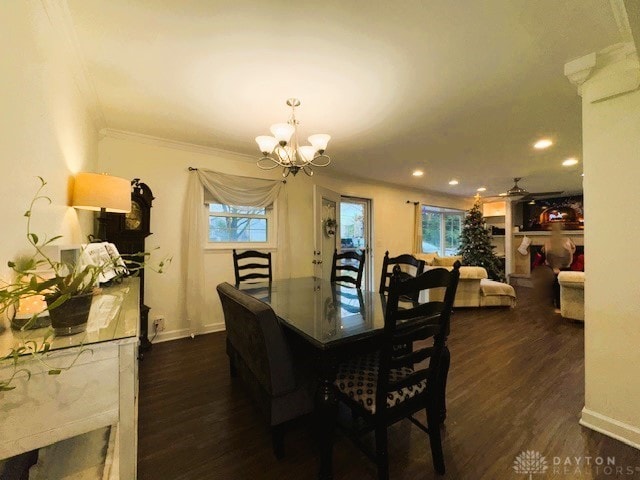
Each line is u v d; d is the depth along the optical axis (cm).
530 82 199
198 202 338
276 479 136
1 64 94
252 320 154
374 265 557
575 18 140
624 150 160
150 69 184
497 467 142
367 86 204
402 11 136
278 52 167
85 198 175
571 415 184
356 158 389
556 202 691
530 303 512
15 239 104
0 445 74
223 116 255
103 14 138
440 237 744
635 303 157
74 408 83
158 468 142
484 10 136
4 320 92
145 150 310
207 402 199
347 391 141
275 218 406
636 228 156
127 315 112
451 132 292
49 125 137
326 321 166
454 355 280
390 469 141
